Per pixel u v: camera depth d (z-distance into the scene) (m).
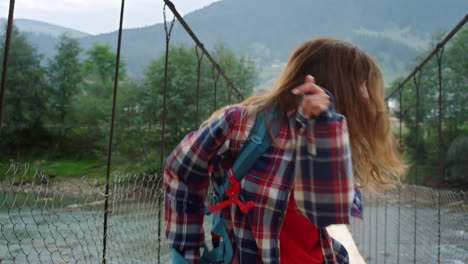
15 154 42.97
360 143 1.04
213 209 0.96
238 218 0.97
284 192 0.92
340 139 0.83
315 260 1.01
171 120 41.28
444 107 37.78
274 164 0.94
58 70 50.00
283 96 0.97
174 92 41.66
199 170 1.00
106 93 49.62
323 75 1.01
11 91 45.31
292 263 0.98
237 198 0.96
